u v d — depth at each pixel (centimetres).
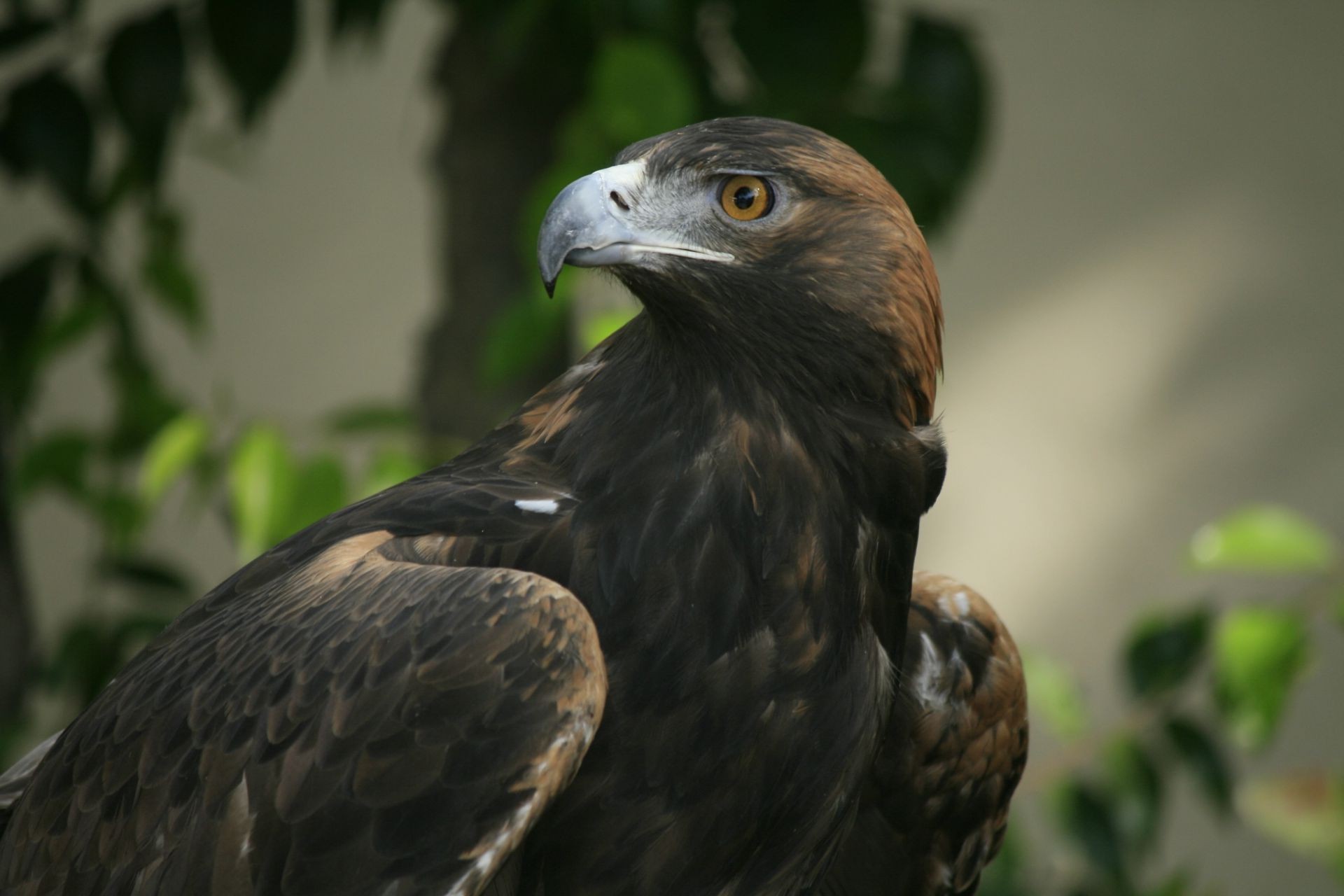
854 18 595
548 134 667
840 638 395
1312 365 1109
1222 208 1109
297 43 609
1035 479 1143
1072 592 1144
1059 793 655
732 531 384
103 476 806
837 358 392
